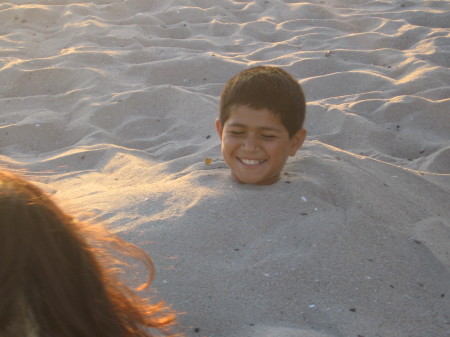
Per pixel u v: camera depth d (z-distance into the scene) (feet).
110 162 30.71
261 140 22.02
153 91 38.37
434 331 17.35
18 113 37.37
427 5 59.26
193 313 17.16
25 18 53.31
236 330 16.71
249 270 18.67
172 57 45.88
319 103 37.19
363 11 58.13
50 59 44.04
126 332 8.28
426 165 30.58
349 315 17.43
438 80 40.50
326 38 50.88
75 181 28.71
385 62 45.70
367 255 19.95
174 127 35.53
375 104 37.14
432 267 20.01
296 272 18.71
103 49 47.37
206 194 21.93
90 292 7.79
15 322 7.41
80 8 55.21
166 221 20.61
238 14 57.67
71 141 35.01
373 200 22.93
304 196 22.04
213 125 34.86
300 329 16.70
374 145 33.27
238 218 20.70
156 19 54.39
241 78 22.22
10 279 7.25
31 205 7.55
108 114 36.63
